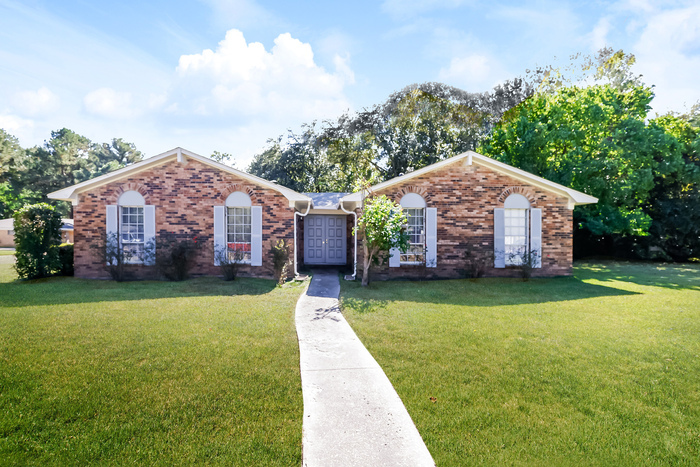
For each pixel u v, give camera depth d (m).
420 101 32.56
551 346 6.32
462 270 14.17
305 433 3.73
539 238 14.31
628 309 9.18
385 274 13.91
